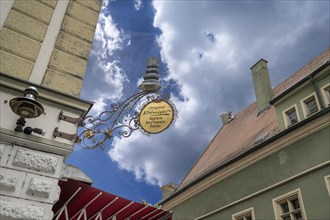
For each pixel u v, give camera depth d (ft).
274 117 53.78
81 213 21.93
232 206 47.19
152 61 21.49
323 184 35.42
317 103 40.75
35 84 18.20
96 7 24.31
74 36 22.00
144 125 19.45
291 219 38.04
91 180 20.17
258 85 66.03
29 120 17.53
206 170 57.98
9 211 15.02
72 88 20.12
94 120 18.90
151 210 23.63
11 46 19.34
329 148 36.37
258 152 45.75
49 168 16.98
